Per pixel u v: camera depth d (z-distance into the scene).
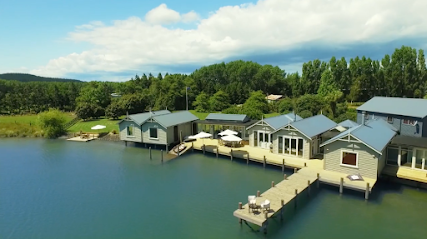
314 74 98.25
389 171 25.62
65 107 90.88
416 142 27.00
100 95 82.75
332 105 61.25
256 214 19.19
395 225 19.39
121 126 45.78
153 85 105.81
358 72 94.25
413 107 41.31
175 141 43.34
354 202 22.80
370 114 45.19
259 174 30.23
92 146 46.75
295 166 29.22
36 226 20.84
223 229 19.58
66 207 23.84
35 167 35.31
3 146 47.53
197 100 86.19
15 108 83.69
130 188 27.61
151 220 21.20
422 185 24.89
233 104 95.44
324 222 19.98
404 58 86.38
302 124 33.34
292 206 22.48
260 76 121.12
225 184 27.72
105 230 20.02
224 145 39.66
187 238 18.66
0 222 21.50
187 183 28.38
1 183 29.72
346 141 25.47
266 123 36.31
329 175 25.70
